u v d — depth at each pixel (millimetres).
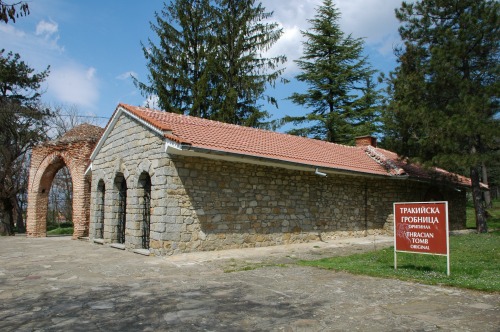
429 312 5195
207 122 14430
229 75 25672
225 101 24688
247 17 25797
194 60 26219
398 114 16188
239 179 12258
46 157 19719
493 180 37438
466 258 9766
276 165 12664
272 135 15953
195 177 11266
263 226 12719
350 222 15625
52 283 7512
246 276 7984
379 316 5074
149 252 11008
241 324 4875
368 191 16516
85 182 18047
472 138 15312
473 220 26812
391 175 16406
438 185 19125
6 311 5590
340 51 31891
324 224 14641
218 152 10602
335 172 14242
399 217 8305
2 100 26172
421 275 7574
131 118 12914
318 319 5012
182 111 26031
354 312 5281
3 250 13070
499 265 8602
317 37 31469
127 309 5633
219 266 9211
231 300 6043
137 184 12250
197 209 11219
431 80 15406
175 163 10922
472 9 15031
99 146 15484
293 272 8312
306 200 14133
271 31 26281
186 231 10961
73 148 18438
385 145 17734
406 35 16312
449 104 14789
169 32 25766
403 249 8180
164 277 8031
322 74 30688
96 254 11711
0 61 26484
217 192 11688
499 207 35094
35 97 28766
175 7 26078
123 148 13391
